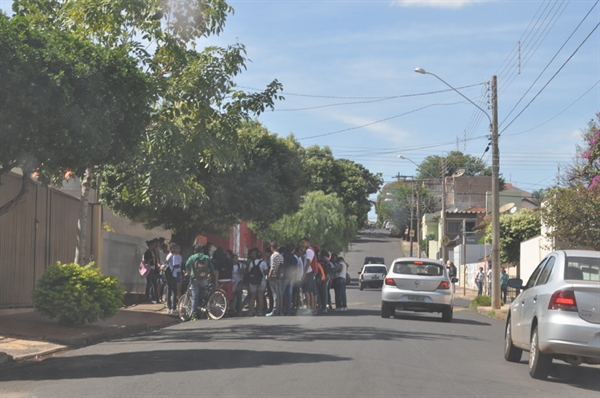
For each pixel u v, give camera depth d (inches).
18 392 299.7
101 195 1043.9
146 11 589.6
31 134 379.2
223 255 750.5
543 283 377.1
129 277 971.3
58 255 737.0
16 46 367.6
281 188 1243.2
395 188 3951.8
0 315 585.9
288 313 761.0
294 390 302.0
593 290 335.3
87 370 359.3
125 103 416.5
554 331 336.5
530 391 323.3
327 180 2812.5
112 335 546.9
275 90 642.2
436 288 727.1
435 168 3892.7
